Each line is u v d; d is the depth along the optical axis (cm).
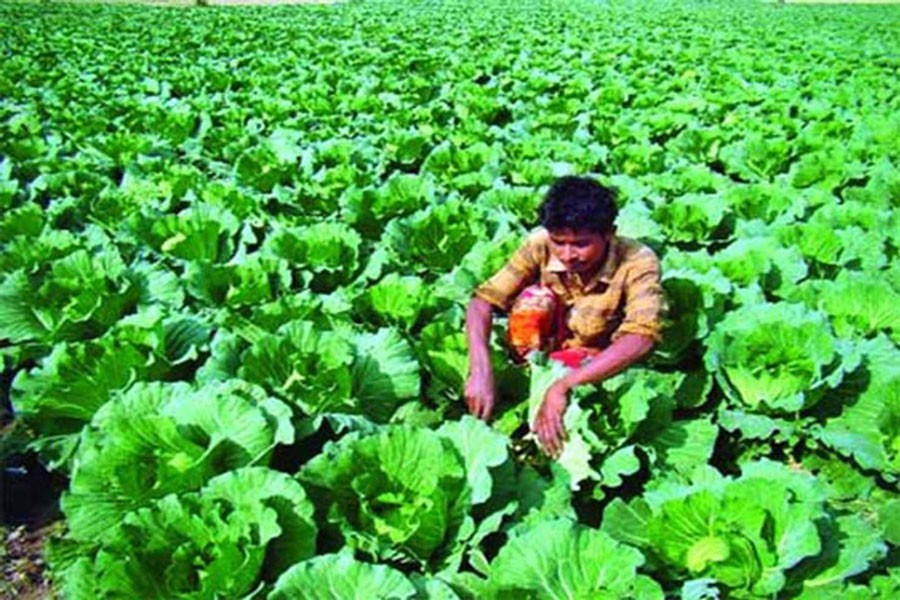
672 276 491
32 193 746
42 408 416
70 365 426
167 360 442
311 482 346
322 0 4681
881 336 454
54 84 1343
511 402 436
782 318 451
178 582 306
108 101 1189
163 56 1756
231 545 303
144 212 632
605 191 393
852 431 416
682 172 781
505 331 476
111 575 301
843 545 323
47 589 383
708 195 661
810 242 581
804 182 780
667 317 471
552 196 392
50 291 502
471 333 424
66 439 421
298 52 1828
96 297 497
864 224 636
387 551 328
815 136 888
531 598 300
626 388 405
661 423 412
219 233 613
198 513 324
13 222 648
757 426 414
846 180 779
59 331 492
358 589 292
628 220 623
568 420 386
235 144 901
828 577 316
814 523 327
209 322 495
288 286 534
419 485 341
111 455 352
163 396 389
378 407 427
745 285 525
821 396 425
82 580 311
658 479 385
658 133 995
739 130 962
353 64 1608
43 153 884
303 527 326
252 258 542
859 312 490
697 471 359
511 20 2809
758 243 558
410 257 599
